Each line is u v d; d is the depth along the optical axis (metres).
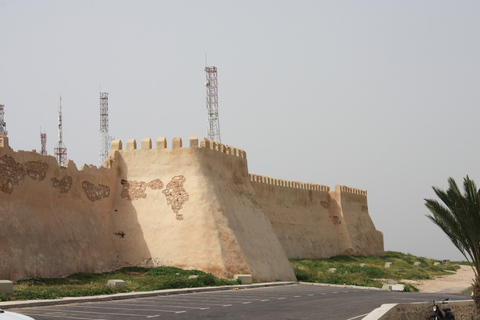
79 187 33.25
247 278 32.84
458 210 25.27
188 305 21.86
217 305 22.06
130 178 36.94
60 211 31.36
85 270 31.73
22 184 28.84
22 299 21.69
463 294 38.09
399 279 48.28
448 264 74.31
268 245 39.34
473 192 25.23
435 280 50.94
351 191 69.00
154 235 35.22
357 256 65.25
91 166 34.59
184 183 35.91
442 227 26.64
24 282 26.45
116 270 33.84
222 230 34.66
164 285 27.94
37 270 28.14
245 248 35.47
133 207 36.25
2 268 26.16
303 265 48.91
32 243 28.41
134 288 26.83
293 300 24.77
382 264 60.84
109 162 36.72
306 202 60.34
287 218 55.84
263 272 36.06
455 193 25.33
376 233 73.19
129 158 37.34
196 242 34.38
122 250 35.34
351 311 20.91
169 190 36.00
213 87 69.12
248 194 41.19
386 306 19.38
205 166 36.50
